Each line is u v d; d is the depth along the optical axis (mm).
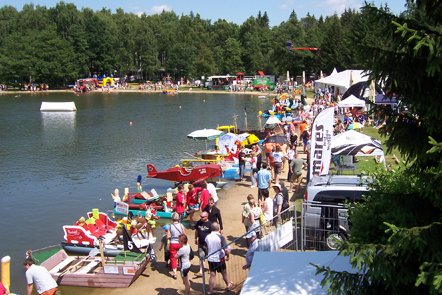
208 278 14094
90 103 93688
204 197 18766
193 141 45906
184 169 27141
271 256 9602
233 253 15711
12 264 17500
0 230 21453
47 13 154875
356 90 38375
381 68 7176
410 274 7148
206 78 142875
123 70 147500
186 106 84188
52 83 137250
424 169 7836
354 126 33438
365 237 8461
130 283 14266
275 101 73750
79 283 14602
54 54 130875
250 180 27703
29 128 58188
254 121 60906
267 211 16266
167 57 152875
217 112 72812
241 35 160375
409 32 6797
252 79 131625
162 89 128375
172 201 22969
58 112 77250
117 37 147375
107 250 16531
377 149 21141
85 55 139750
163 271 15297
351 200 13906
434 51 6535
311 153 18000
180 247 13891
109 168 34500
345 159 24031
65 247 17656
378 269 7016
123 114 72438
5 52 132125
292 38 134000
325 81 58156
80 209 24609
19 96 114188
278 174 25188
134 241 16875
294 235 14352
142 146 43719
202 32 164125
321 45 110000
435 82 7047
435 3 7062
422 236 6711
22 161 37688
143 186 29141
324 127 17781
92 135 51438
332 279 7559
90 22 141375
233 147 33281
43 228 21703
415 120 7676
